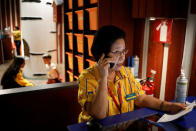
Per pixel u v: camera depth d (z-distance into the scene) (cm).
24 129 197
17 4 794
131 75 134
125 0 244
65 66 392
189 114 117
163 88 235
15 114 190
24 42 525
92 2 267
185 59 217
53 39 559
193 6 200
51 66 385
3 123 186
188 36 212
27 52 530
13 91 191
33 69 540
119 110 120
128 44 258
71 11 355
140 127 91
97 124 87
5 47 811
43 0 504
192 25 205
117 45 108
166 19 213
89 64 305
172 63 224
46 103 204
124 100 122
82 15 303
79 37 319
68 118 220
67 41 383
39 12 503
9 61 803
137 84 133
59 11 686
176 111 115
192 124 102
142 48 251
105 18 236
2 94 181
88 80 114
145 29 244
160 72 232
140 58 254
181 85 137
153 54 238
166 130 92
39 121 204
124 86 126
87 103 110
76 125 97
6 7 830
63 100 213
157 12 212
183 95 138
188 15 210
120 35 110
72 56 348
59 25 701
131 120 93
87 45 303
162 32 219
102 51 111
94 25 259
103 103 104
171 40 219
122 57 112
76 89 218
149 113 113
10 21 836
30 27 509
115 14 241
